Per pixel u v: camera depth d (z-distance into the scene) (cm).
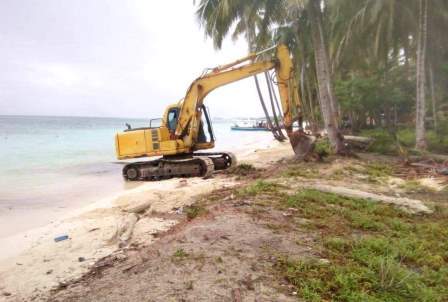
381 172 1141
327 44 2366
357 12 2105
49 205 992
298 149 1384
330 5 2073
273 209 684
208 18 1912
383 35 2092
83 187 1267
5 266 536
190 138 1379
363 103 2134
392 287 382
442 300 370
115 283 415
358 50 2375
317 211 677
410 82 2197
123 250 586
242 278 393
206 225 581
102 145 3059
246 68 1350
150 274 414
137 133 1390
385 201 766
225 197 867
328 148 1587
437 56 2112
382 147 1692
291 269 410
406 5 1919
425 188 912
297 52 2653
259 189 864
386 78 2181
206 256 448
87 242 622
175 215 786
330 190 853
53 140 3519
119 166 1825
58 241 638
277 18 1814
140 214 827
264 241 503
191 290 370
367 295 360
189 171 1347
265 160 1728
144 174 1393
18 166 1733
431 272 430
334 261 443
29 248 616
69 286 452
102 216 796
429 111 2427
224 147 2977
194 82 1367
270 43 2489
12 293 448
